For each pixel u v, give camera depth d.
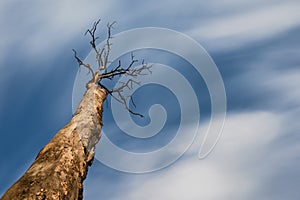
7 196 3.59
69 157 4.95
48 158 4.67
